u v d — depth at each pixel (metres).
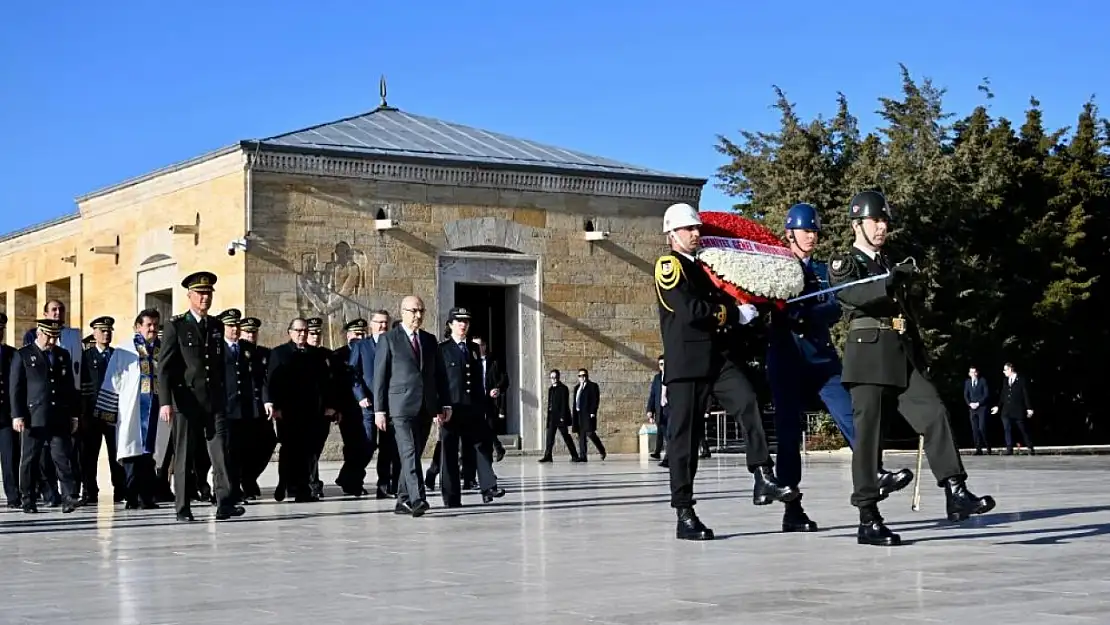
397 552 11.41
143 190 36.72
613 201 37.72
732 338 11.78
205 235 34.16
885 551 10.32
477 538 12.54
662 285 11.62
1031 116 51.41
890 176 42.69
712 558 10.13
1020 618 6.99
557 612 7.63
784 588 8.34
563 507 16.53
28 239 44.84
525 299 36.41
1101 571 8.88
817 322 11.93
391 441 20.19
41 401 18.09
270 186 33.09
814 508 15.01
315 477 20.59
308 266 33.47
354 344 20.64
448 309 35.34
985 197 45.00
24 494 18.48
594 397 34.22
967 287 44.44
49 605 8.54
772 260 11.52
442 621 7.42
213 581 9.60
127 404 18.72
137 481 18.81
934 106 44.12
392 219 34.47
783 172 43.59
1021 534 11.36
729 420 42.66
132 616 7.94
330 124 37.44
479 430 17.55
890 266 11.05
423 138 37.50
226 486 16.36
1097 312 51.06
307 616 7.75
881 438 10.88
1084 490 17.31
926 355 11.00
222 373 16.33
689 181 38.81
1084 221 48.94
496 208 36.00
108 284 38.53
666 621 7.18
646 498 17.98
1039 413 48.66
